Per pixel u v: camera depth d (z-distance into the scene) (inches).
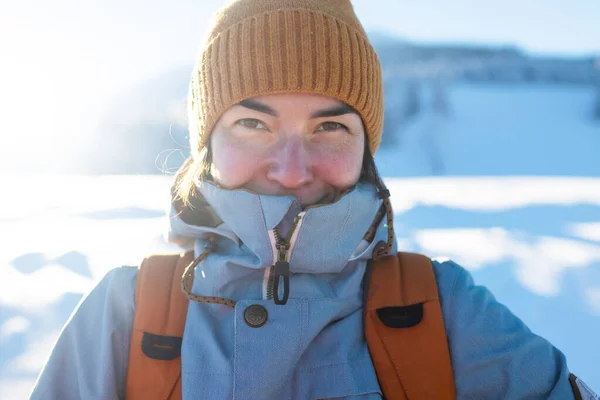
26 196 187.6
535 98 1055.6
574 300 100.9
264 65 47.0
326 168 48.3
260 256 47.3
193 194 52.8
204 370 45.7
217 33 49.8
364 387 46.2
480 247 133.1
